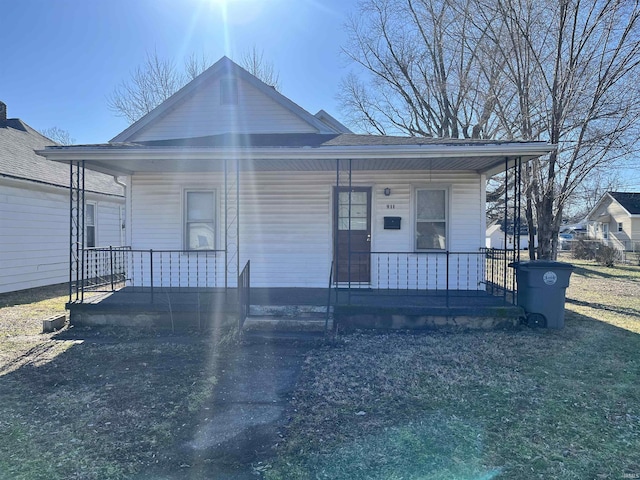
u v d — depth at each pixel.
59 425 3.50
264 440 3.24
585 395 4.05
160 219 8.67
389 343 5.89
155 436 3.31
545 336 6.23
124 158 6.61
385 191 8.40
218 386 4.38
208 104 9.21
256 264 8.64
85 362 5.19
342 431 3.36
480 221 8.33
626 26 9.38
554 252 10.34
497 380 4.45
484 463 2.86
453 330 6.57
